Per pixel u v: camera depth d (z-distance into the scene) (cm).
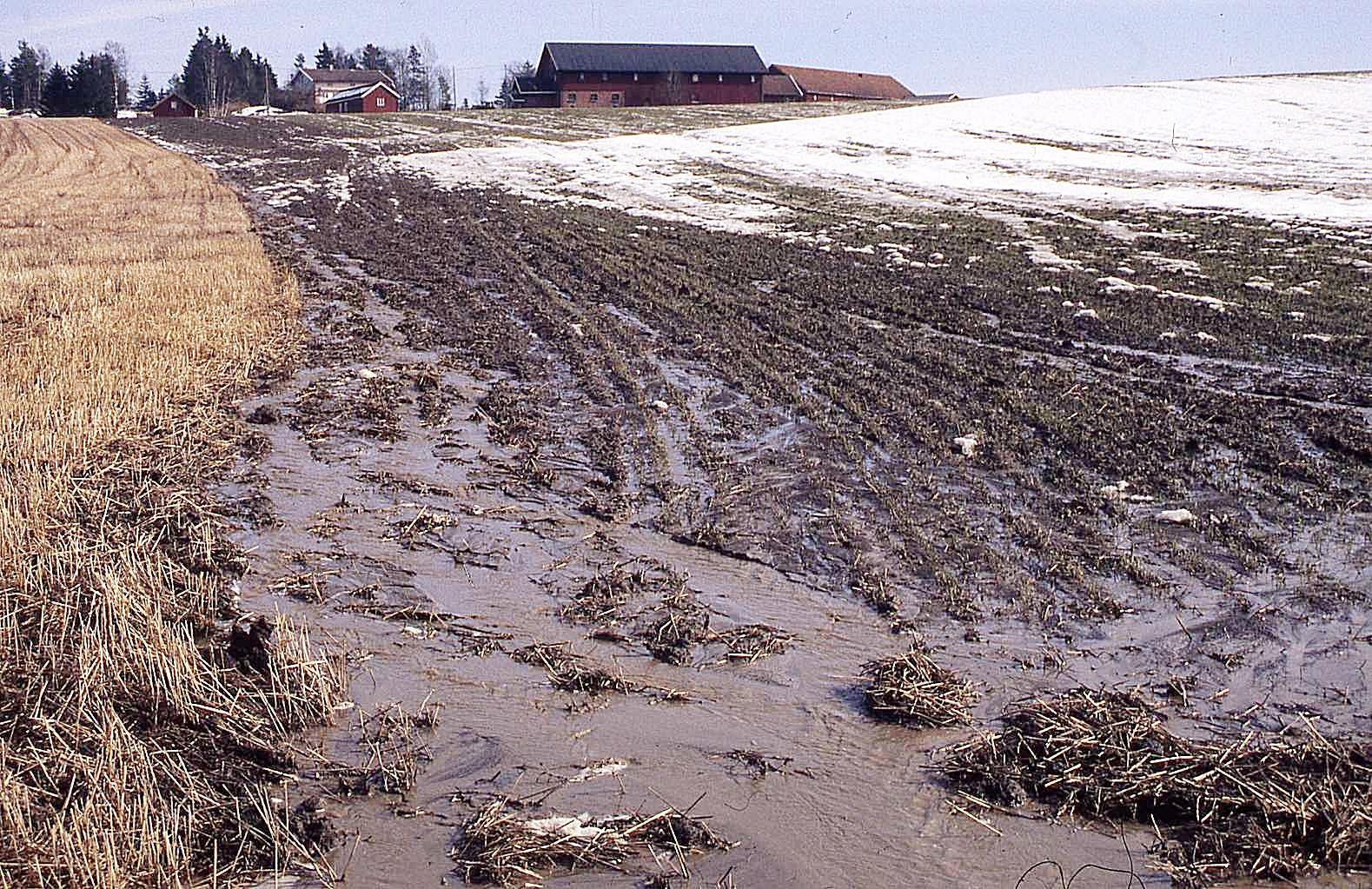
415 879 481
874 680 628
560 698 625
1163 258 2248
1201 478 945
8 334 1476
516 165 4331
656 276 2097
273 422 1157
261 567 802
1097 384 1281
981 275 2081
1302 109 5344
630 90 9912
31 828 496
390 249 2469
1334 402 1195
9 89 12700
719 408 1201
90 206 3353
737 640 682
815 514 882
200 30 11556
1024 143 4625
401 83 13412
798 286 1983
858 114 6125
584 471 1003
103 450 1031
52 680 623
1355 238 2403
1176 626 684
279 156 4950
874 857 489
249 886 477
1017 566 772
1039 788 533
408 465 1030
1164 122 5100
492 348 1517
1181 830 502
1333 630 673
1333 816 494
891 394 1238
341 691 628
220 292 1809
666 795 536
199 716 594
